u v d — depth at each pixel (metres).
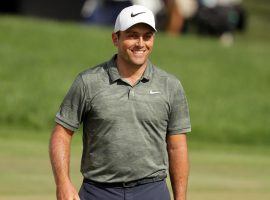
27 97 54.53
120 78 15.65
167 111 15.84
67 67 62.47
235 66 68.50
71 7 85.56
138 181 15.82
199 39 80.75
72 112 15.94
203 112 55.94
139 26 15.55
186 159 16.17
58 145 16.02
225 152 46.06
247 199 29.00
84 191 16.06
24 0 85.50
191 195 29.64
